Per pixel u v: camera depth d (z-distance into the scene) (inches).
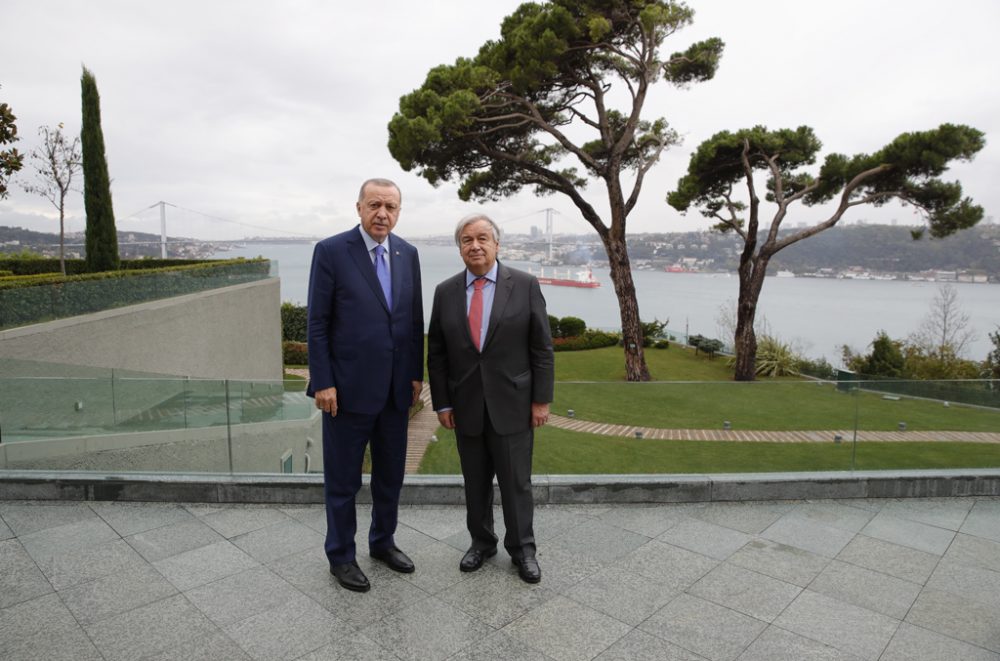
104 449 171.6
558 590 106.0
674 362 923.4
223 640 89.1
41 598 99.7
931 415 161.6
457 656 86.4
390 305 106.3
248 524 130.7
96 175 544.1
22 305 311.4
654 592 105.8
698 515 141.2
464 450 114.1
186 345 458.3
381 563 115.4
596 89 687.7
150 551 117.7
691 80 745.6
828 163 798.5
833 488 152.5
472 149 684.1
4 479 140.0
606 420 171.8
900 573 113.8
